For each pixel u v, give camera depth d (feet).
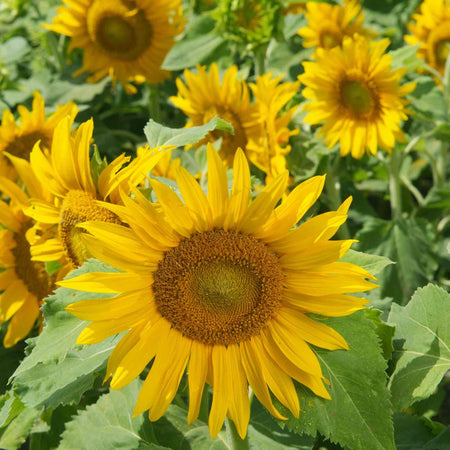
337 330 2.22
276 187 2.07
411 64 3.47
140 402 2.08
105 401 2.52
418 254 3.59
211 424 2.11
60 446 2.44
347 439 2.15
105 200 2.34
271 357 2.17
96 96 4.67
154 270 2.13
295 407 2.13
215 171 2.05
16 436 2.63
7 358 2.98
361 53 3.22
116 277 2.05
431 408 3.06
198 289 2.13
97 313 2.04
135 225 2.05
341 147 3.30
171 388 2.13
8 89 4.58
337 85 3.26
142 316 2.11
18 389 2.30
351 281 2.11
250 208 2.09
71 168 2.35
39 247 2.45
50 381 2.30
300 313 2.18
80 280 2.02
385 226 3.65
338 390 2.18
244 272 2.14
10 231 2.83
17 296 2.85
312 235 2.09
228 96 3.30
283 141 3.19
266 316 2.15
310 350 2.14
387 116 3.28
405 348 2.47
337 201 3.54
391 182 3.76
